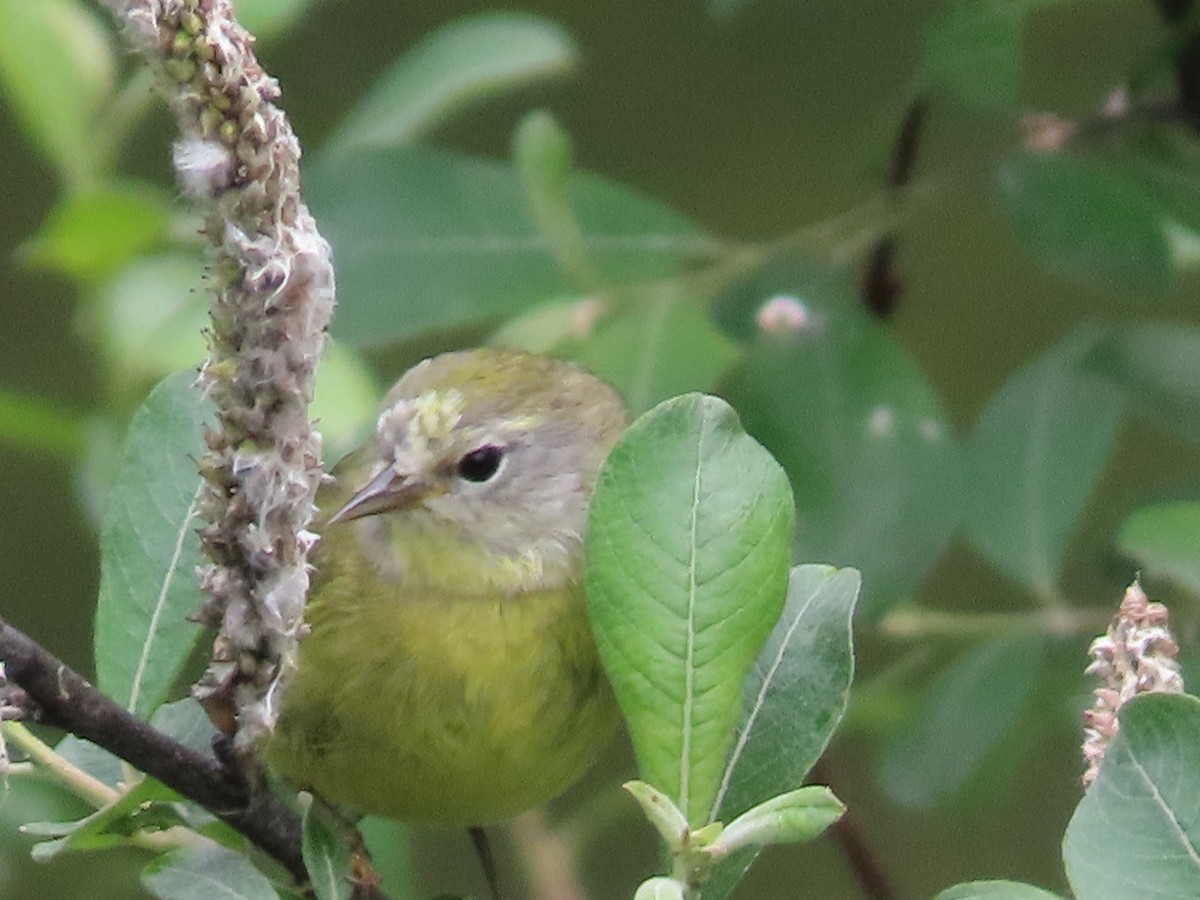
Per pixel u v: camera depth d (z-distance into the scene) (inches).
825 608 78.9
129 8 77.6
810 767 78.7
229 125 77.7
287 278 77.8
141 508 79.0
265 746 78.4
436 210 81.0
